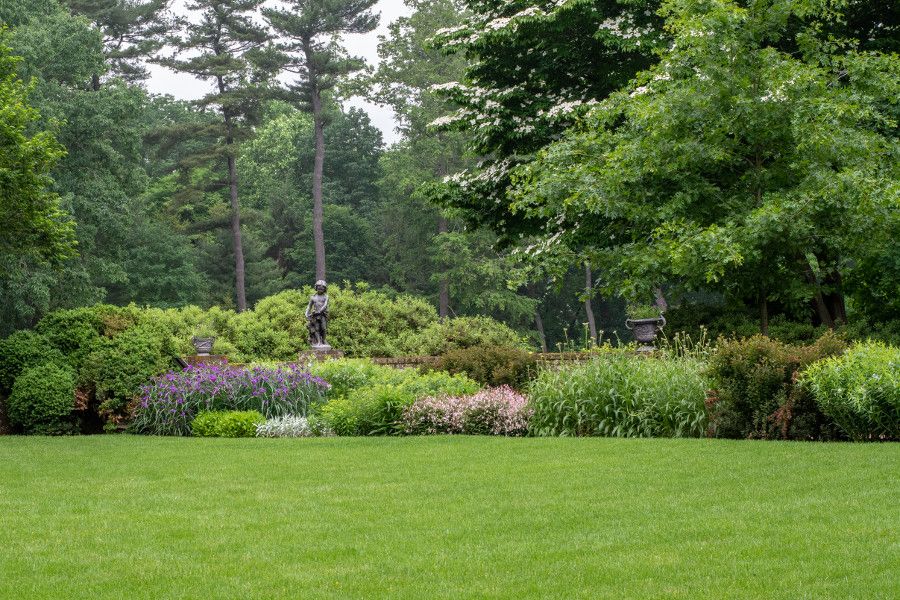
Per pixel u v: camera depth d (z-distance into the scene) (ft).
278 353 84.12
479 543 19.98
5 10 122.11
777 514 21.70
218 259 181.57
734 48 49.57
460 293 170.19
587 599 15.47
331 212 191.42
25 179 59.98
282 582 17.06
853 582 15.84
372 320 91.04
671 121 49.08
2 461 37.78
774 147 50.44
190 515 24.09
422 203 171.22
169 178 194.80
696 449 33.78
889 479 25.75
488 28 69.31
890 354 36.09
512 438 41.11
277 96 168.45
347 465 33.71
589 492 25.81
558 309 193.98
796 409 37.58
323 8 164.35
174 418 54.39
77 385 58.54
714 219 50.83
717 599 15.19
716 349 40.96
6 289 111.24
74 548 20.25
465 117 71.72
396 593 16.12
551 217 64.95
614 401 42.14
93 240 128.98
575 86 73.26
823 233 47.01
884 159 51.96
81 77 129.08
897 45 63.05
